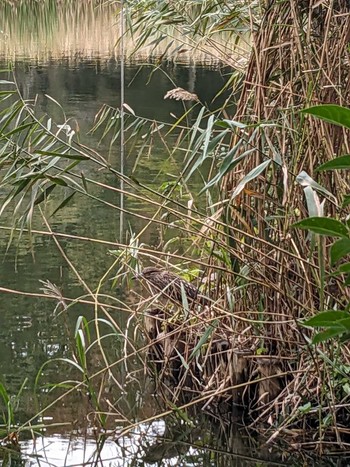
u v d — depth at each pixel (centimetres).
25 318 493
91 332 477
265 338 382
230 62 485
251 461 358
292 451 365
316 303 373
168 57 566
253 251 388
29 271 568
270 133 380
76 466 350
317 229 242
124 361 440
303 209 368
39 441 370
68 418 390
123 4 520
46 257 597
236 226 393
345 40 359
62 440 371
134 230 648
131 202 729
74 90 1298
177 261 550
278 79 380
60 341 466
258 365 395
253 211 385
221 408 403
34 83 1351
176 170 830
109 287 538
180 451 367
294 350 386
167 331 433
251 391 404
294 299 364
